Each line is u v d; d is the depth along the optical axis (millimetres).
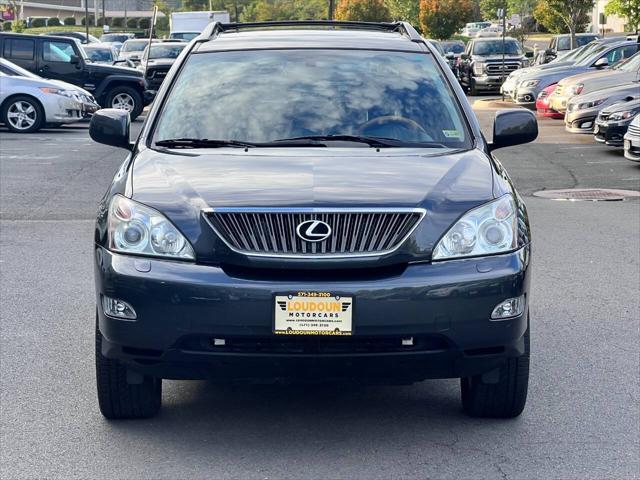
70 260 9055
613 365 6102
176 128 5590
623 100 19203
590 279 8414
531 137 5773
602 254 9438
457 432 4984
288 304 4391
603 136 17703
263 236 4477
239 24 7008
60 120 21844
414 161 5109
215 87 5852
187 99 5777
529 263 4742
